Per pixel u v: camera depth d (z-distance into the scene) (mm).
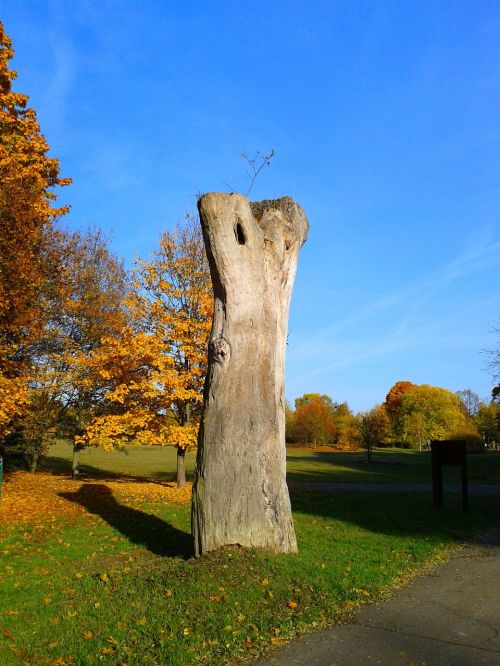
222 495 7703
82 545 9602
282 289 8703
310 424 74500
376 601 6570
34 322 16203
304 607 6117
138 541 9977
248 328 8102
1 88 15430
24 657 4832
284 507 8023
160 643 5121
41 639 5234
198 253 18672
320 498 17609
